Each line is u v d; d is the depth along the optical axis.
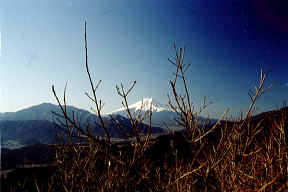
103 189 1.75
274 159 2.12
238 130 2.05
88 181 1.88
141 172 1.65
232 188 2.08
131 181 1.63
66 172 2.09
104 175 1.82
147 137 1.64
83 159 1.99
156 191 1.71
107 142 1.56
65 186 2.04
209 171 1.84
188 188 1.99
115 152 1.61
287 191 1.98
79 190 1.93
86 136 1.55
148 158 1.70
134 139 1.70
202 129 2.01
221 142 1.95
